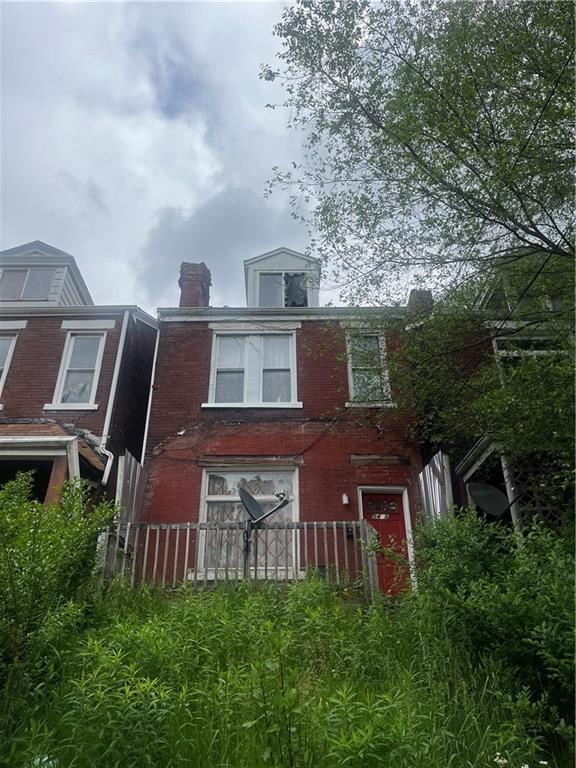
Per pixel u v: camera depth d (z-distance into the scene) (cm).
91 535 639
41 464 1074
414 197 854
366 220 885
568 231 791
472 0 820
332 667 510
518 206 804
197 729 402
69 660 495
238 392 1284
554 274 843
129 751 363
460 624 513
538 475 934
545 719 427
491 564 572
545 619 436
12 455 979
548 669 429
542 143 763
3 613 459
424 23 854
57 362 1314
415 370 1017
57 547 554
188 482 1159
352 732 354
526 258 878
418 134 803
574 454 708
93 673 427
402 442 1191
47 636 480
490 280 918
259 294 1513
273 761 354
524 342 927
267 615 632
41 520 535
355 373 1228
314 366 1288
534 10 781
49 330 1357
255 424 1220
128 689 389
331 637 545
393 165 862
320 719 388
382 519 1141
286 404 1239
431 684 457
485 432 923
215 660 512
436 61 828
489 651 489
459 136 780
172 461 1181
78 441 1089
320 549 1046
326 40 886
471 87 783
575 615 396
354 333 1092
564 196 779
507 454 913
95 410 1237
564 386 701
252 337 1337
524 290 865
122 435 1286
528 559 495
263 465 1175
